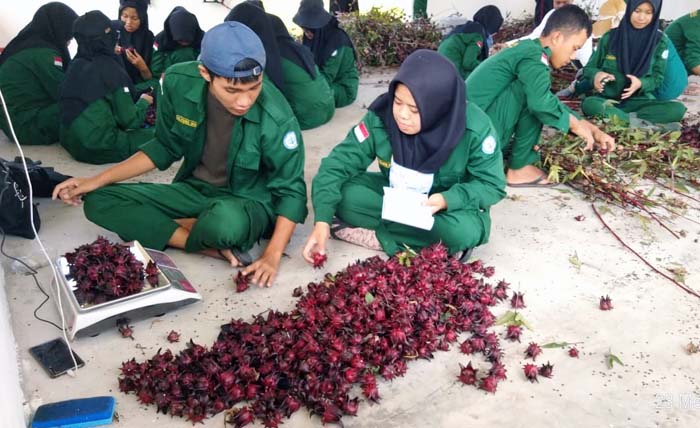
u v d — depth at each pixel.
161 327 2.21
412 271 2.35
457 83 2.33
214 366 1.87
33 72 3.84
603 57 4.74
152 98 4.51
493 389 1.93
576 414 1.87
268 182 2.67
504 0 7.91
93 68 3.56
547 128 4.43
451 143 2.38
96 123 3.57
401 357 2.03
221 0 9.26
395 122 2.48
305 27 4.74
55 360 2.02
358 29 6.74
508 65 3.29
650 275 2.63
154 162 2.68
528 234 2.97
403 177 2.53
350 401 1.81
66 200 2.56
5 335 1.83
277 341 1.96
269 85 2.61
